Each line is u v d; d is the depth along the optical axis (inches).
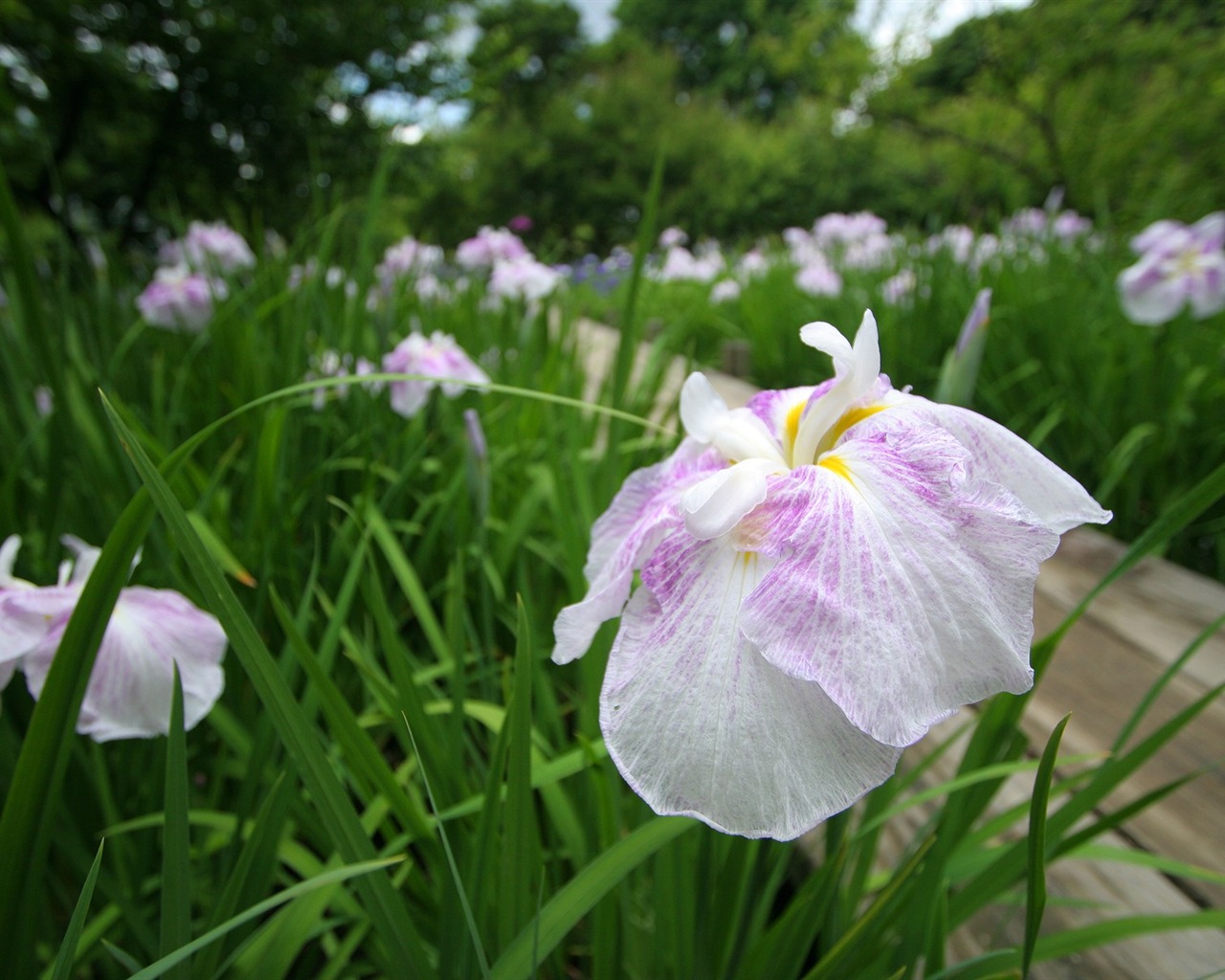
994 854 21.5
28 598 20.2
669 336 50.9
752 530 14.3
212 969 17.7
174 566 27.5
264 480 30.3
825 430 16.6
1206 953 23.3
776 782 12.3
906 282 68.7
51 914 23.9
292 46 163.6
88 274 53.5
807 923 18.5
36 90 148.3
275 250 62.2
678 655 13.4
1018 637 12.5
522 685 16.4
